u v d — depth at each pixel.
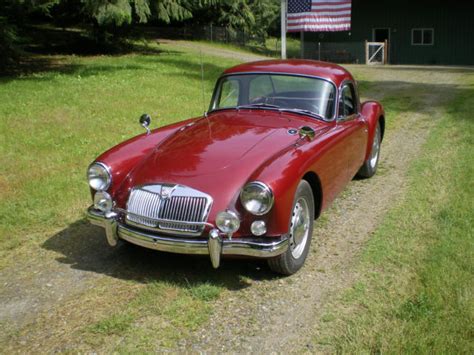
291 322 3.69
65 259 4.77
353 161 5.80
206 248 3.98
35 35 26.84
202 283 4.23
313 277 4.34
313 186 4.74
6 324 3.75
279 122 5.09
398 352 3.19
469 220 5.23
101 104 11.42
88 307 3.94
